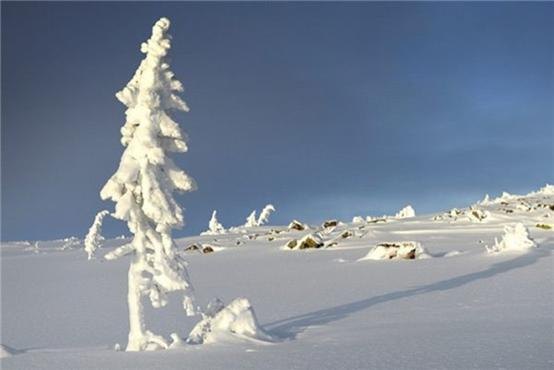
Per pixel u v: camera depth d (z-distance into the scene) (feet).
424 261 86.53
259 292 61.72
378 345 27.68
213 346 31.22
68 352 31.27
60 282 92.02
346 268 83.35
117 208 33.32
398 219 180.34
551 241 108.06
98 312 55.11
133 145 33.47
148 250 35.50
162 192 33.40
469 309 40.40
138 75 34.22
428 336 29.50
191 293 34.17
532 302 42.04
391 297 50.75
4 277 107.04
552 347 24.77
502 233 134.72
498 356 23.47
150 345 32.48
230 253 132.87
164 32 33.81
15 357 29.53
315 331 35.47
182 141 34.45
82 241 228.43
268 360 25.61
